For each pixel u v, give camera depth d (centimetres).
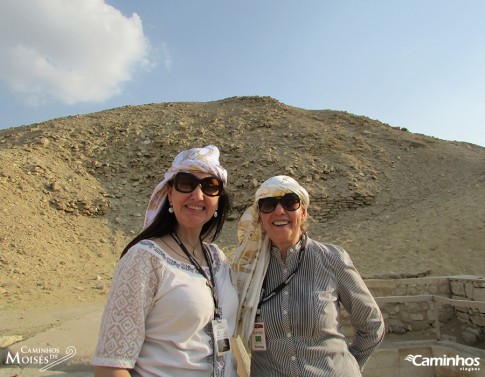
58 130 2506
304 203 264
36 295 851
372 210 1805
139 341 166
